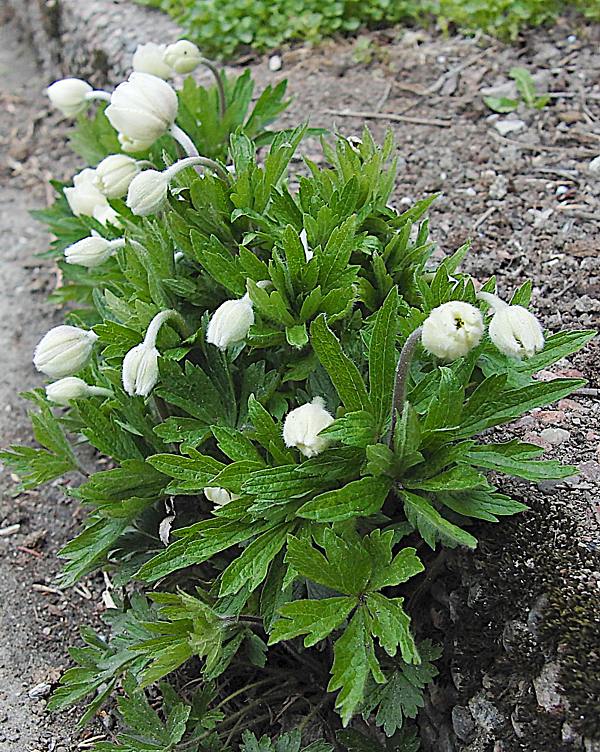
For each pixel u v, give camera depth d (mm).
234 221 529
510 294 612
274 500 453
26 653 603
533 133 733
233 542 463
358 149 568
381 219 531
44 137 1062
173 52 639
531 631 465
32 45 1261
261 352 521
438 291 474
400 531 471
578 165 696
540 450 458
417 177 717
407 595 516
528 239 647
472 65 814
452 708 501
